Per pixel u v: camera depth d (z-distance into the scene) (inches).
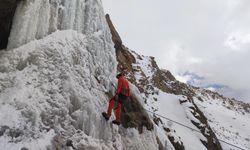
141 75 973.8
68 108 281.3
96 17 405.1
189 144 737.6
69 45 335.0
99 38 386.0
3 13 320.8
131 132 358.3
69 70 309.7
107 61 394.3
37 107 262.8
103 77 365.1
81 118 284.0
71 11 366.3
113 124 320.8
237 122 1455.5
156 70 1152.8
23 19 307.4
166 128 700.0
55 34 335.3
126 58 885.8
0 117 244.8
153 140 399.5
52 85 287.3
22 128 244.7
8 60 293.1
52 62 305.1
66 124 271.1
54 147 246.8
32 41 311.1
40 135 248.1
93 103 308.7
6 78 281.0
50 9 340.8
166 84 1128.8
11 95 265.0
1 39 334.3
